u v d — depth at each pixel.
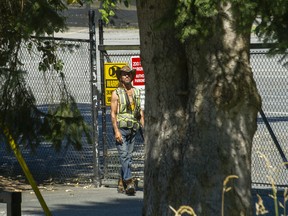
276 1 15.41
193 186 20.17
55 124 36.41
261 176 37.16
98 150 37.03
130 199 33.56
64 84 37.03
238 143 20.06
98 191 35.81
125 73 33.66
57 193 35.38
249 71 20.03
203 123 20.06
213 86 19.91
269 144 45.19
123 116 33.97
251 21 16.12
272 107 61.09
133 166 40.31
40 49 36.78
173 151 20.52
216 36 19.59
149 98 21.03
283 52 15.90
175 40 20.47
